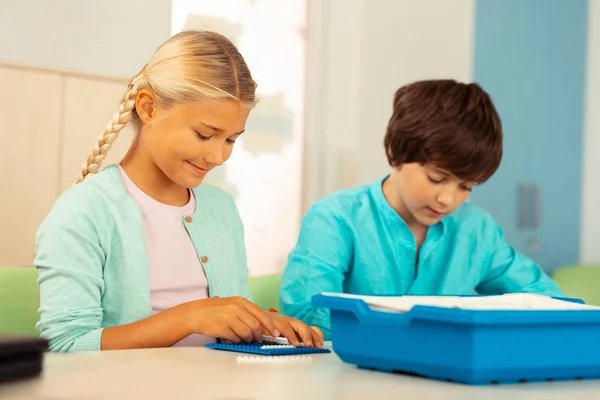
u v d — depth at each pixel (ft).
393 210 6.02
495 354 2.73
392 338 2.94
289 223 10.30
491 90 11.71
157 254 4.96
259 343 3.96
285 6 10.15
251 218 9.93
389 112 10.68
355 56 10.46
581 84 13.02
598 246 13.14
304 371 2.99
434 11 11.07
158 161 4.70
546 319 2.81
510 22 11.94
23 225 7.70
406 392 2.58
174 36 4.76
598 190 13.14
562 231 12.76
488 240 6.31
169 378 2.71
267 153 10.04
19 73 7.65
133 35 8.61
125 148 8.02
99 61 8.36
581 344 2.91
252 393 2.47
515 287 6.30
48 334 4.28
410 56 10.85
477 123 5.31
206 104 4.45
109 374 2.77
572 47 12.88
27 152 7.70
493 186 11.76
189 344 4.82
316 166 10.41
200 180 4.71
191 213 5.17
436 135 5.23
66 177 7.94
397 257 6.04
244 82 4.58
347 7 10.48
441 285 6.11
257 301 5.95
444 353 2.77
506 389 2.70
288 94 10.23
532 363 2.81
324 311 5.43
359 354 3.07
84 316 4.38
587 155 13.09
